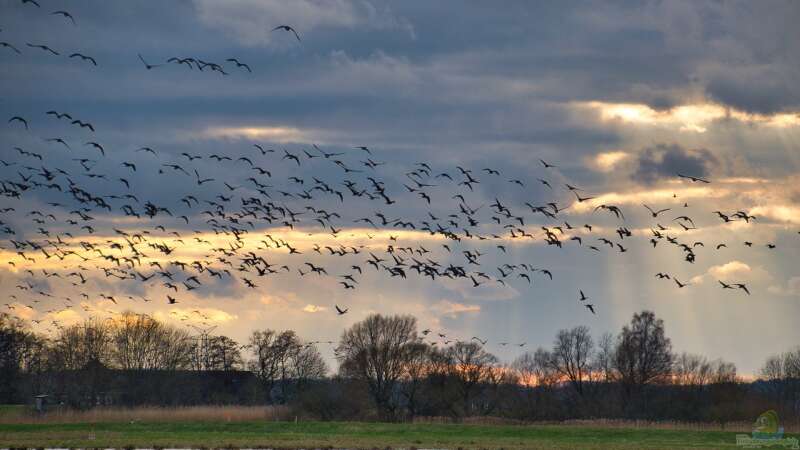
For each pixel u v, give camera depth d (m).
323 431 109.31
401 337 138.50
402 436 102.44
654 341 149.00
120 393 157.75
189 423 117.25
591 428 112.62
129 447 85.25
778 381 145.00
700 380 143.62
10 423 117.50
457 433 107.00
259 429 110.94
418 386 139.25
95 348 162.88
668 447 89.81
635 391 146.62
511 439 99.31
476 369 141.00
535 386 148.50
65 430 108.19
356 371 136.75
